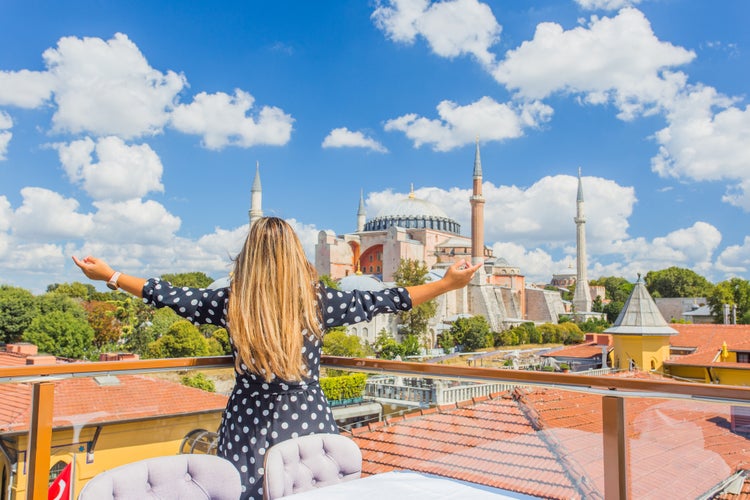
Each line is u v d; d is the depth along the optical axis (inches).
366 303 125.8
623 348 1504.7
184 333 1738.4
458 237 4889.3
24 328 2277.3
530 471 129.0
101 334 2349.9
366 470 152.6
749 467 120.6
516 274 4694.9
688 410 113.7
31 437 117.9
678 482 114.1
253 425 116.0
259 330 107.7
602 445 113.8
